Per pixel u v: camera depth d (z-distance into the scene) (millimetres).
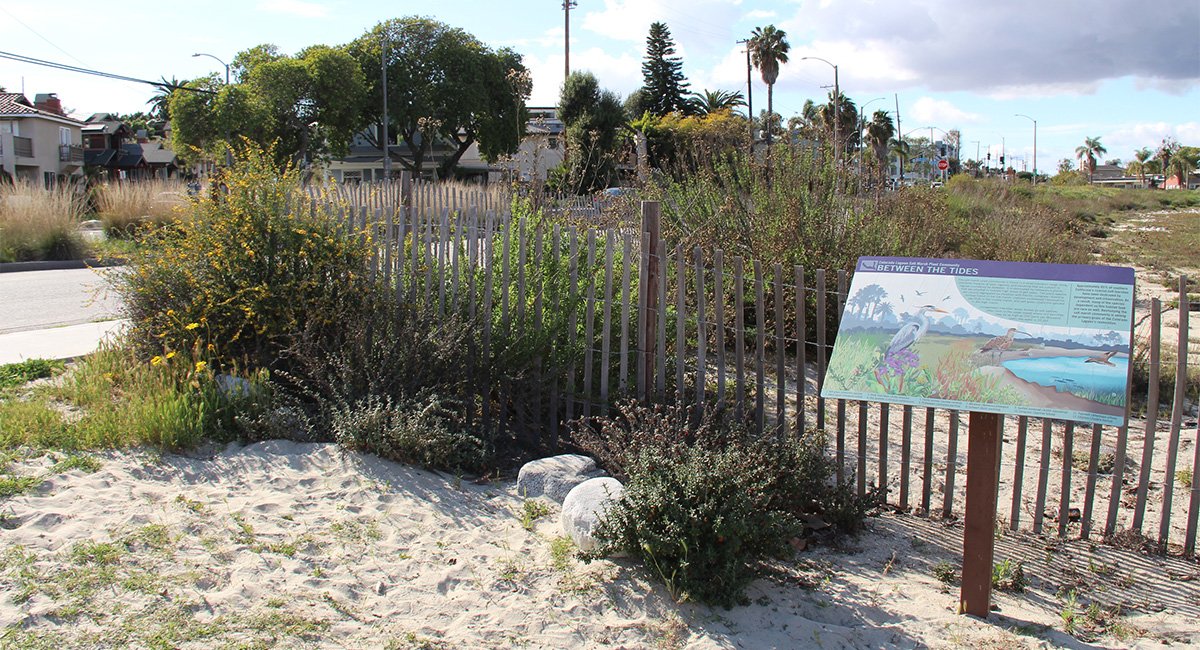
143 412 4992
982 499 3479
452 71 45094
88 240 16656
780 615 3498
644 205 5207
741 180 9203
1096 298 3451
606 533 3803
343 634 3172
